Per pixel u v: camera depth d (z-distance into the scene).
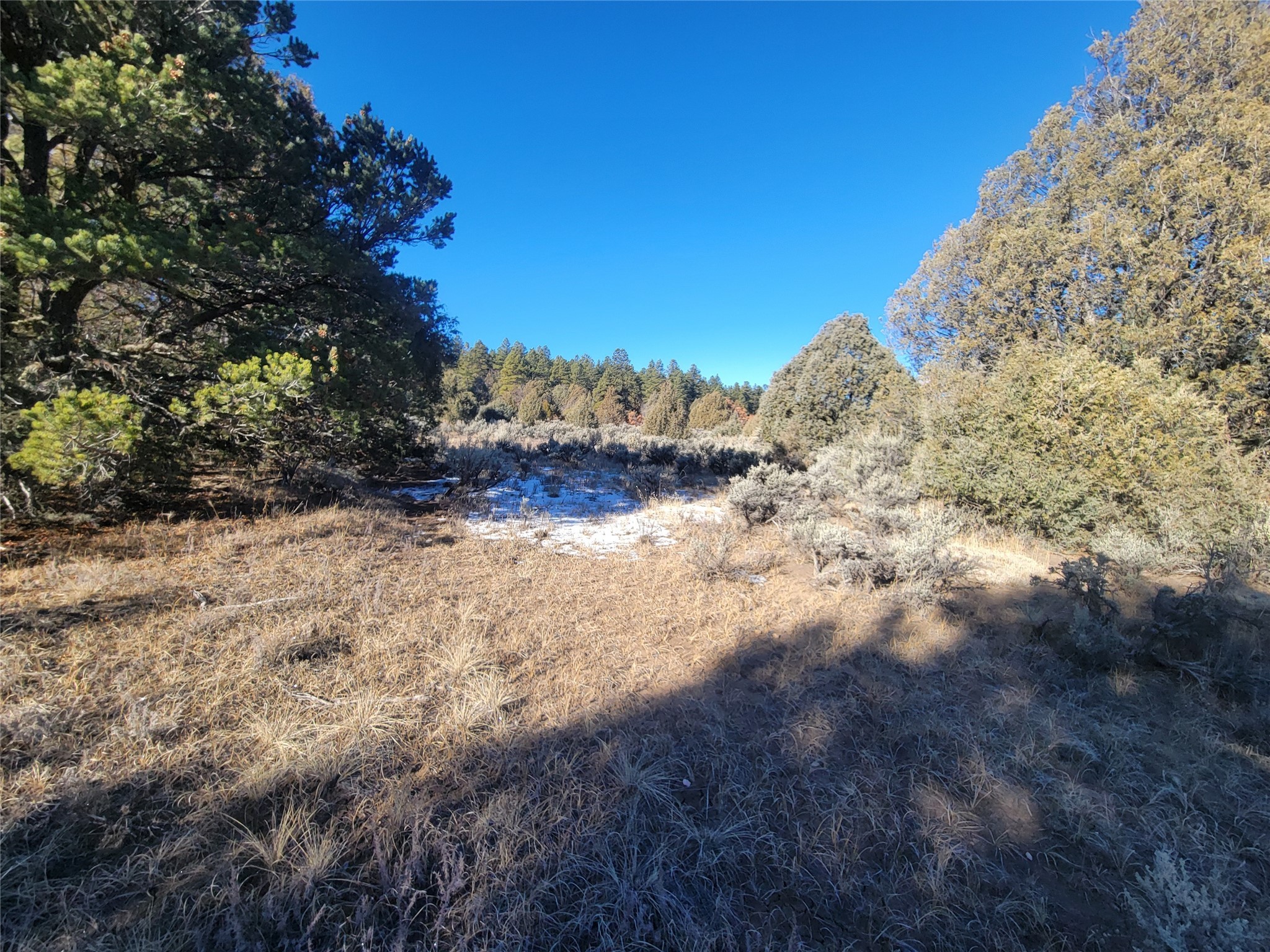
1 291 4.77
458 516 7.86
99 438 4.38
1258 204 7.62
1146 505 6.73
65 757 2.23
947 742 2.92
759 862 2.12
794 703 3.26
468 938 1.67
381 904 1.76
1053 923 1.92
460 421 26.30
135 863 1.81
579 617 4.46
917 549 5.18
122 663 2.99
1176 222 8.60
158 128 4.99
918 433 12.04
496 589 4.95
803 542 6.25
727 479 14.29
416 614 4.17
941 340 13.75
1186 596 3.86
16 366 5.02
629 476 12.63
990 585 5.69
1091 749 2.83
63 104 4.38
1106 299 9.53
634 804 2.28
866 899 1.98
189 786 2.20
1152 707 3.37
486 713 2.84
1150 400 6.96
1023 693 3.45
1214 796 2.60
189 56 5.73
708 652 3.93
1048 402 7.79
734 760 2.69
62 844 1.84
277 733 2.53
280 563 4.88
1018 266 10.89
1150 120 10.47
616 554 6.51
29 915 1.58
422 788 2.29
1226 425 7.66
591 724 2.89
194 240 5.27
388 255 9.85
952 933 1.87
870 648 4.04
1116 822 2.38
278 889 1.75
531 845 2.03
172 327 6.64
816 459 14.67
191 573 4.43
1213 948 1.77
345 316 7.77
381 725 2.69
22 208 4.31
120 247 4.49
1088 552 6.17
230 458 6.63
